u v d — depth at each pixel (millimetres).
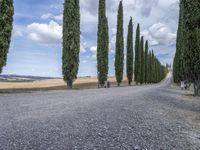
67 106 13000
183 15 29484
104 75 50719
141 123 10289
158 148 7223
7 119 8859
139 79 88312
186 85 51312
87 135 7559
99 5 51906
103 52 50906
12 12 23828
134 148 6879
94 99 17281
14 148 5926
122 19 62688
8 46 23844
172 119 12594
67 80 36594
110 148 6633
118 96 20766
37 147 6133
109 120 10023
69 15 36062
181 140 8492
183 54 30141
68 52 35969
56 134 7332
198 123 12453
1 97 16266
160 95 25906
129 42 75625
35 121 8750
